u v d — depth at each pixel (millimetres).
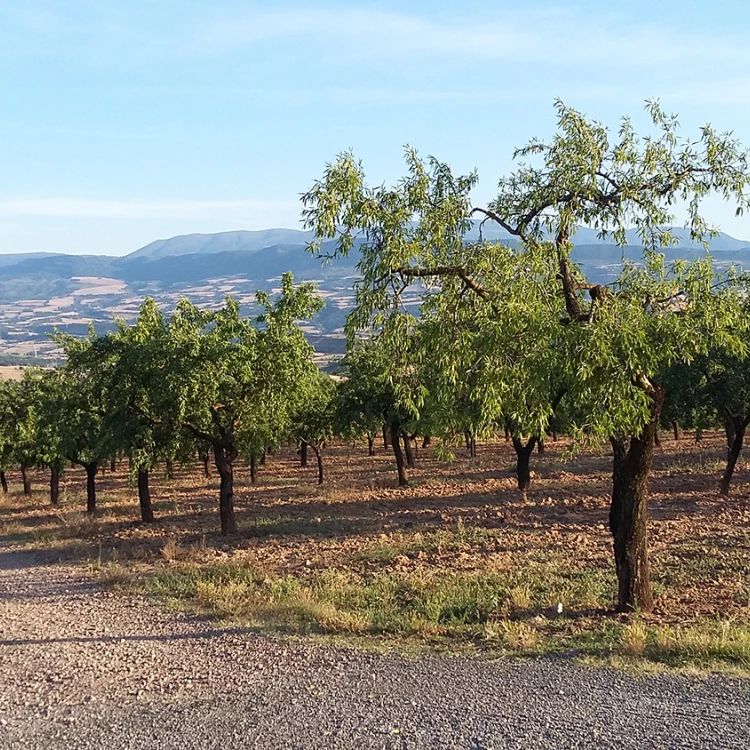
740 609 9570
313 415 32500
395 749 5383
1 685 7770
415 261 8812
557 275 9375
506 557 14328
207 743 5715
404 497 26406
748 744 5160
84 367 21156
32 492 39469
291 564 14914
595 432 8250
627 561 9789
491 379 8219
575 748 5234
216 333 18422
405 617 9805
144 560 16734
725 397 19812
